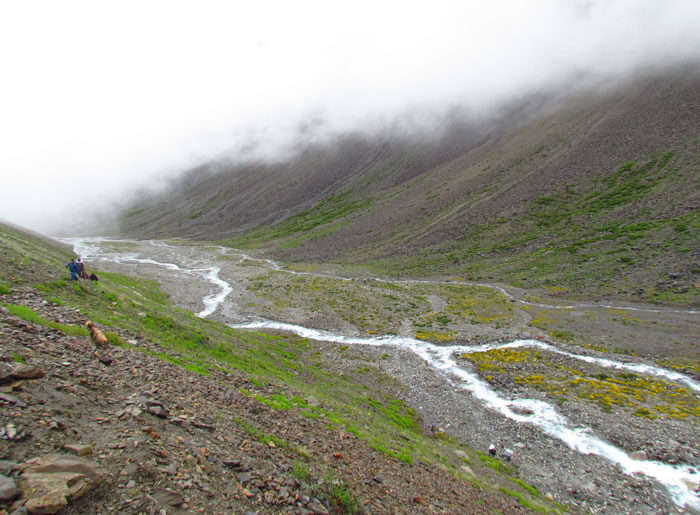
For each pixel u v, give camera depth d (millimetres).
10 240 37438
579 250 83312
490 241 108438
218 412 11617
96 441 7203
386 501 10875
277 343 49188
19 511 4926
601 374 37125
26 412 7098
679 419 28656
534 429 29125
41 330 12273
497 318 58062
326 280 94375
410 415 31078
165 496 6457
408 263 108875
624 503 21031
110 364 11930
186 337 24266
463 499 14344
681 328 44688
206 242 197125
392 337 54125
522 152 158625
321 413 17984
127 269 113188
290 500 8148
